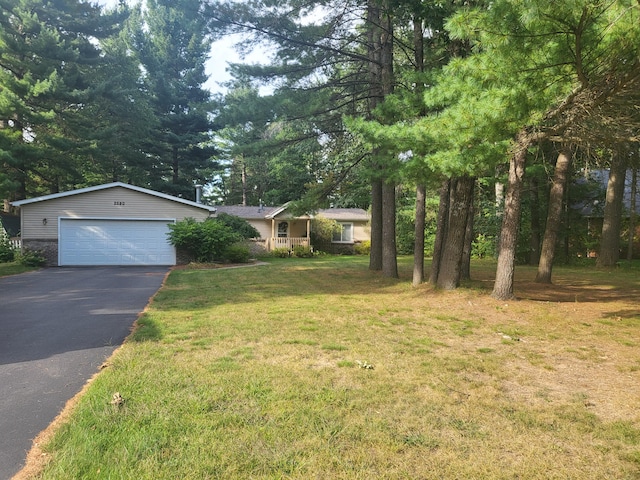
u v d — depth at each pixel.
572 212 20.70
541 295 9.90
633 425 3.26
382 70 11.73
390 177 8.87
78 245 17.77
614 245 17.03
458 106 5.92
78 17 22.58
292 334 5.84
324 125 13.13
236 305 8.09
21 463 2.60
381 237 14.77
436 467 2.64
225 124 12.24
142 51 30.09
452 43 8.69
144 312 7.27
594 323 6.94
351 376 4.20
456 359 4.87
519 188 8.75
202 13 10.95
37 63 19.66
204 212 19.20
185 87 30.75
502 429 3.16
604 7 4.31
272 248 25.67
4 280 12.09
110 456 2.67
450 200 11.07
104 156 24.61
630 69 5.06
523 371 4.53
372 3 10.14
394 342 5.57
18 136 19.08
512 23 4.59
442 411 3.45
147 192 18.25
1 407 3.40
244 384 3.89
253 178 40.66
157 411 3.30
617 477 2.57
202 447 2.79
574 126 6.37
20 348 5.07
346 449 2.82
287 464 2.63
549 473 2.60
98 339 5.48
